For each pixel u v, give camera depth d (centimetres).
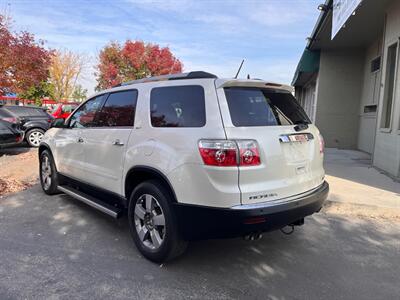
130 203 402
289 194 354
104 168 455
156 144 367
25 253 401
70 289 327
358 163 962
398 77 778
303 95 2416
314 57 1416
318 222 512
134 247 420
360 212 546
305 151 384
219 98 336
